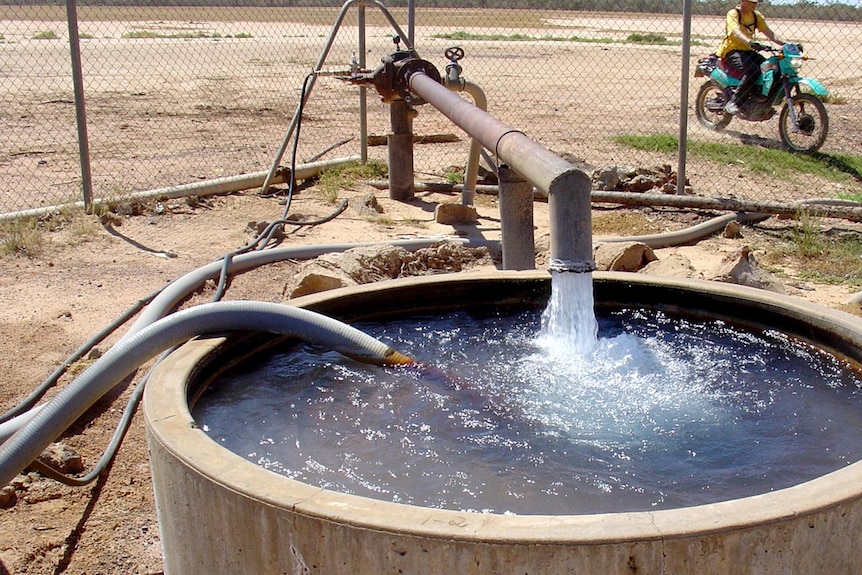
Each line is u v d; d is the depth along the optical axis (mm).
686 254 7090
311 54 23641
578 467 3057
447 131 12781
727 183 9531
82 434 4363
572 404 3582
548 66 21391
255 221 7578
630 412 3518
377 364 3883
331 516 2320
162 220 7758
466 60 22156
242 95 16281
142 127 12711
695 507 2305
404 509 2338
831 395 3641
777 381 3777
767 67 11312
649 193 8219
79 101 7598
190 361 3377
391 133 8664
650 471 3027
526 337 4316
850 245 7387
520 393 3686
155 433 2791
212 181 8609
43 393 4609
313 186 9250
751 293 4180
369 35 27031
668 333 4336
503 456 3135
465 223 7926
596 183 8633
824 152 11250
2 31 28094
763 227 7918
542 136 12273
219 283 5875
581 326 4035
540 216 8133
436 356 4051
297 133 8312
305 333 3791
